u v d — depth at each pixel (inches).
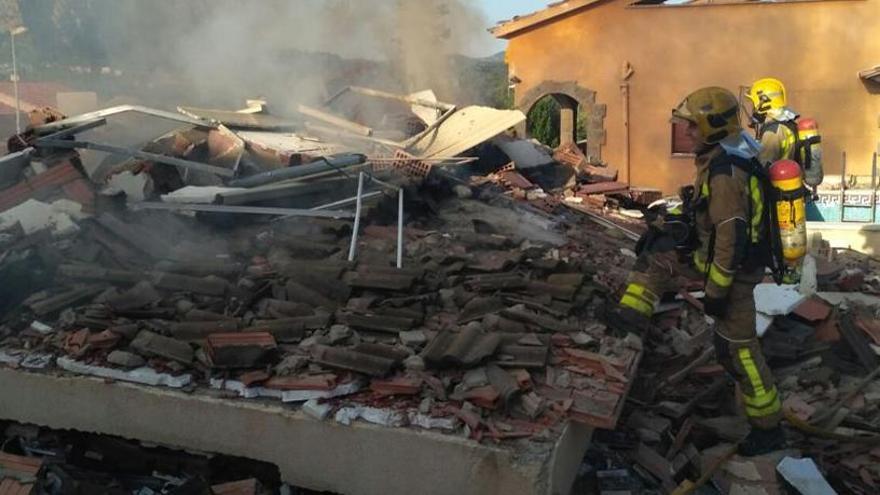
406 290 181.8
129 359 157.9
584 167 450.9
